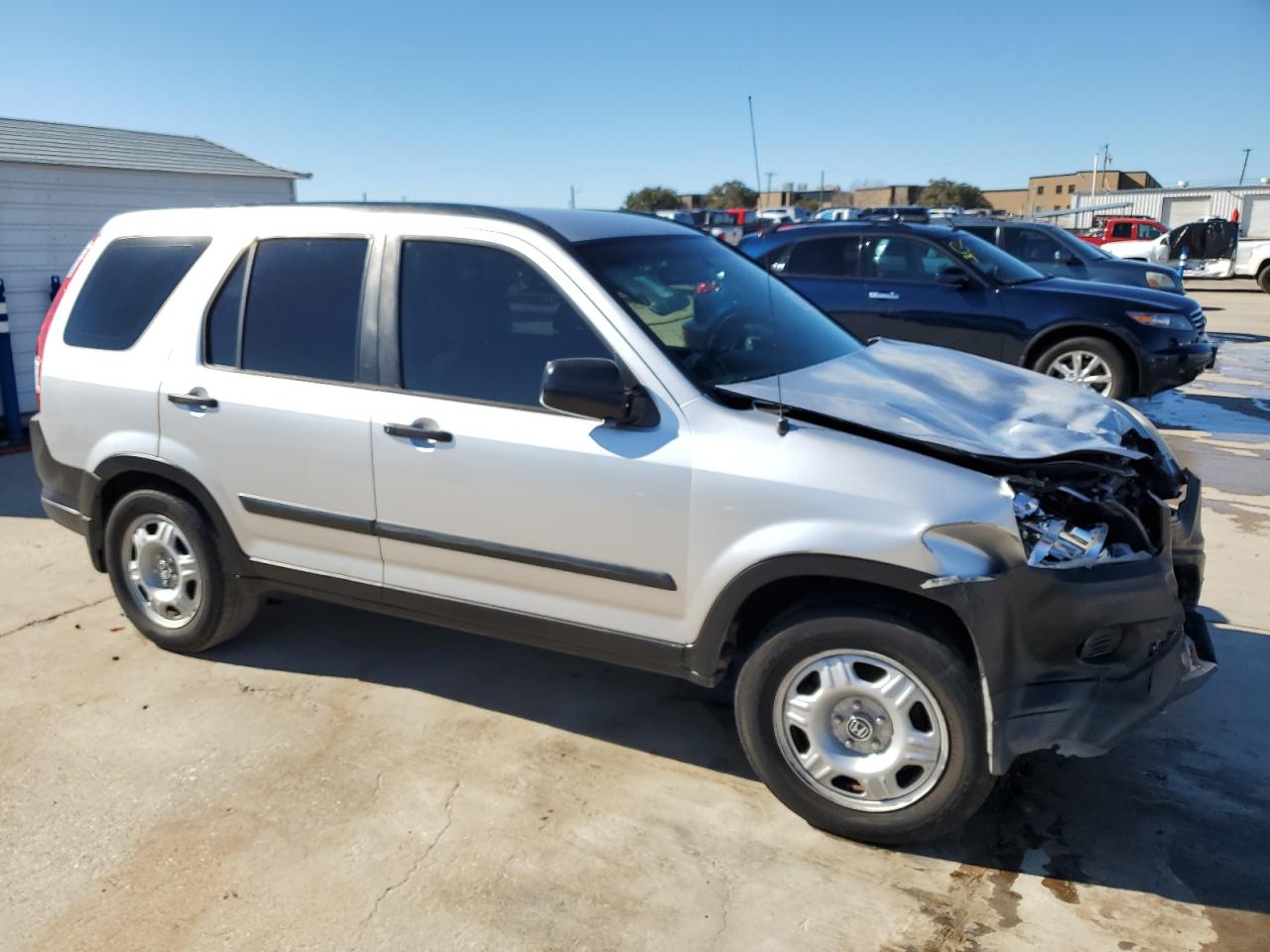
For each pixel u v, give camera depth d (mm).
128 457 4383
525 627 3670
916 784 3123
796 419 3209
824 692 3180
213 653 4652
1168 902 2982
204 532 4344
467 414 3600
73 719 4070
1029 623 2900
